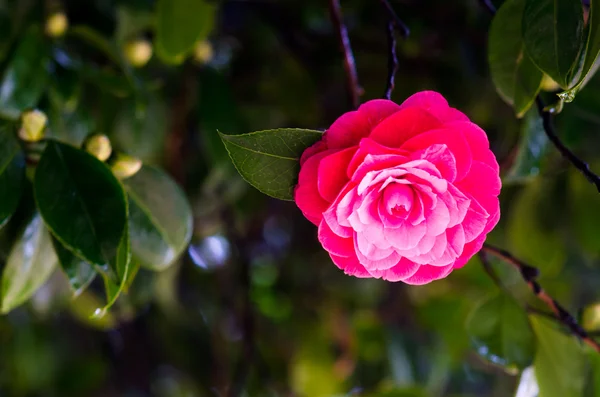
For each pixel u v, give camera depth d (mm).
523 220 984
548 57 698
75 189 725
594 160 932
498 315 812
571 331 783
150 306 1301
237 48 1097
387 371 1241
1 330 1370
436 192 653
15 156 750
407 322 1293
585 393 802
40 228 768
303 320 1335
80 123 883
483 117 1004
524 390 816
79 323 1438
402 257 675
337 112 1113
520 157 816
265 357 1337
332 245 668
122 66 879
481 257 813
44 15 897
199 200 1044
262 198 1197
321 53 1071
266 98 1102
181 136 1016
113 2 943
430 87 1024
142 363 1435
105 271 713
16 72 834
